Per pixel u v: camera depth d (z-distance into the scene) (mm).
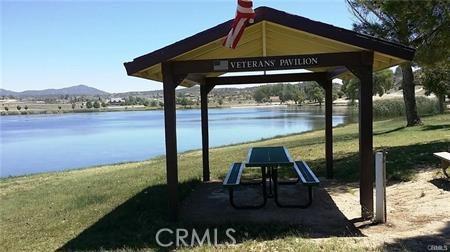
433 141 13602
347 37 5992
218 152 18500
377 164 6215
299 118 60531
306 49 7375
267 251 5160
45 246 6328
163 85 6668
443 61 10820
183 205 7801
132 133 49094
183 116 92062
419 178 8508
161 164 15891
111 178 12992
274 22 6016
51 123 91000
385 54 6047
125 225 6824
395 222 6191
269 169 8266
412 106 21031
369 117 6367
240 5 5652
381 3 10758
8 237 7094
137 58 6430
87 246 5965
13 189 13742
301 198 7949
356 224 6242
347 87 67438
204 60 6578
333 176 9781
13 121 116188
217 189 9125
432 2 9570
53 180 15078
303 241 5465
